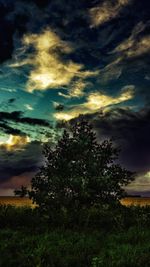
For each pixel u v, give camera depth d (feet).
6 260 30.25
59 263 30.27
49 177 52.60
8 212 49.80
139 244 36.86
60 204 50.72
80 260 31.30
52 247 34.17
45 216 48.16
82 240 37.47
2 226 46.03
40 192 51.03
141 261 30.89
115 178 53.06
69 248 34.86
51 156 53.98
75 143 53.36
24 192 51.37
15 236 39.04
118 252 33.27
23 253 31.89
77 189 50.93
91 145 54.60
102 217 48.62
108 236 41.09
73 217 48.49
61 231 43.14
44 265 29.73
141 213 52.90
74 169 52.37
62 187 51.80
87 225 46.91
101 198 52.60
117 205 52.65
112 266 29.58
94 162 52.34
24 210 51.80
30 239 37.24
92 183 51.39
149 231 44.09
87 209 50.01
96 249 34.71
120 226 46.57
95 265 28.73
